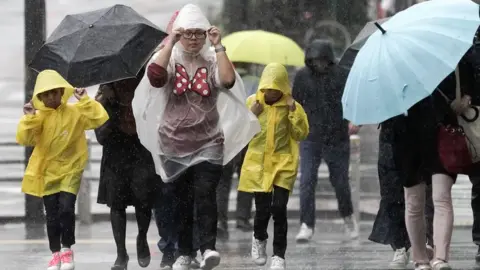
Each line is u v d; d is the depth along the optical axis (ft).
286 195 69.87
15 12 180.55
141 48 67.72
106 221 112.06
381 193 75.25
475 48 63.05
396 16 63.57
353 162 102.99
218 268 75.15
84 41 68.13
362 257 82.38
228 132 66.23
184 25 64.03
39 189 68.95
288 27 167.53
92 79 67.15
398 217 74.84
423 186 65.16
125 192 70.08
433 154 63.21
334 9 164.55
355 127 95.50
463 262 77.97
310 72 94.17
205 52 65.51
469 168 63.16
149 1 177.27
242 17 171.94
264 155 70.18
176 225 68.74
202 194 65.16
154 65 63.82
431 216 74.79
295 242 94.07
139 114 65.87
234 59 104.94
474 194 74.84
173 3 178.29
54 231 69.56
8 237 97.55
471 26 60.85
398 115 62.18
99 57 67.26
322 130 94.27
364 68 61.62
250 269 74.49
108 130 69.41
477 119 62.80
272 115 69.87
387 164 74.59
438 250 63.82
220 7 173.88
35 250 87.25
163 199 71.15
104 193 70.59
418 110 62.95
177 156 65.36
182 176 66.95
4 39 183.42
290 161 69.97
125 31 68.13
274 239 70.23
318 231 103.30
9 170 140.67
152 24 69.41
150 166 69.87
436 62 59.67
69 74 67.36
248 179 70.59
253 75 105.40
